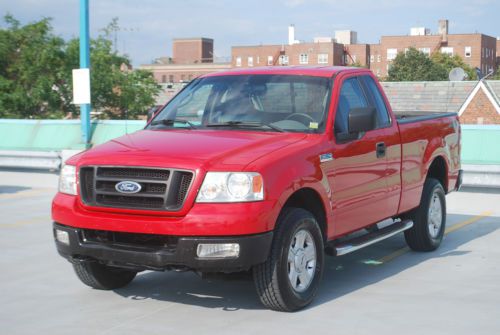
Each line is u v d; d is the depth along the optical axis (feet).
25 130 61.52
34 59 81.46
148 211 18.42
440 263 26.04
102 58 86.79
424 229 27.30
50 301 21.16
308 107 21.65
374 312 19.74
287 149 19.61
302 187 19.40
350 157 21.70
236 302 20.88
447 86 166.40
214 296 21.58
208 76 24.07
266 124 21.26
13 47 83.10
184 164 18.26
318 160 20.21
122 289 22.47
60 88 83.15
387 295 21.57
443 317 19.25
